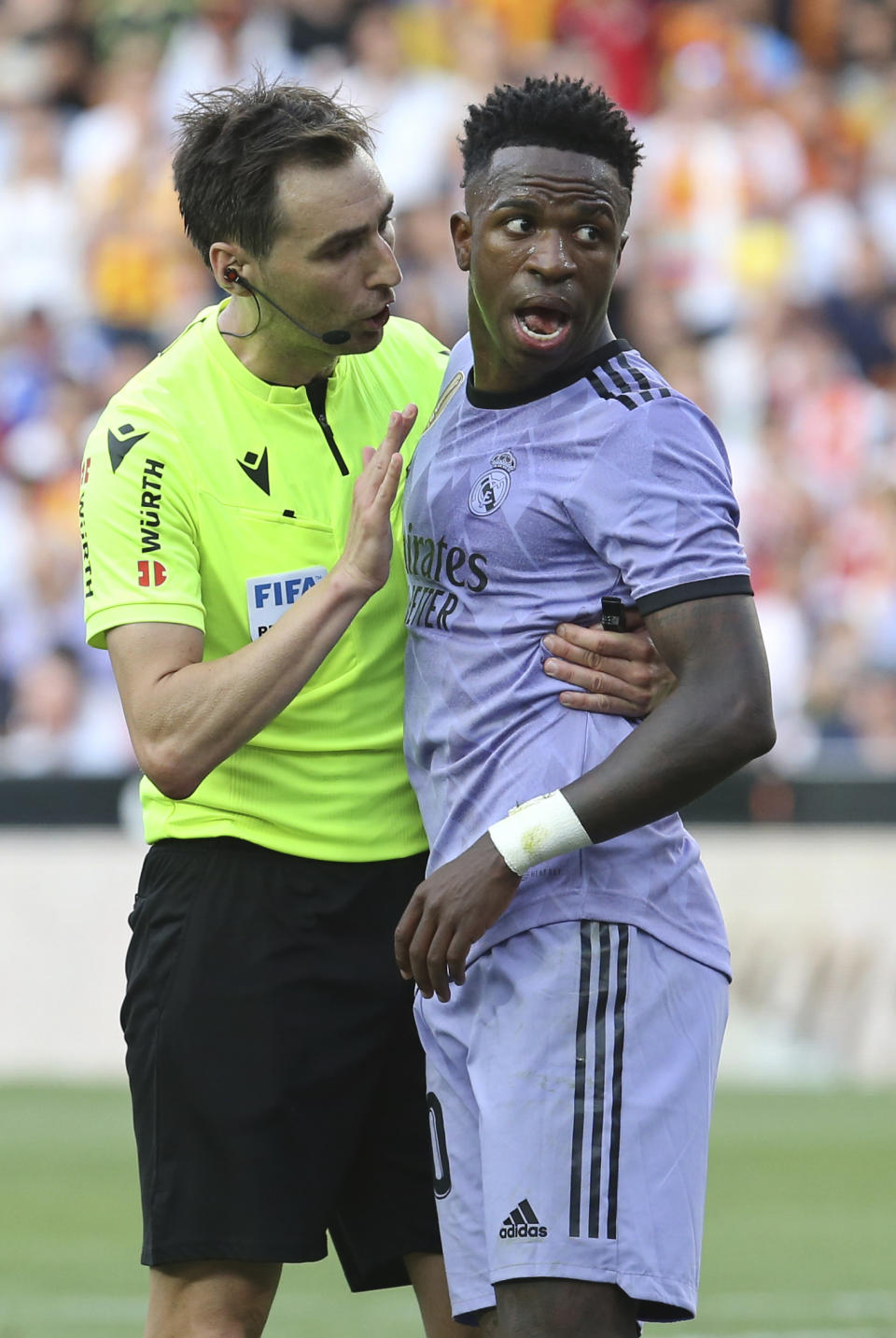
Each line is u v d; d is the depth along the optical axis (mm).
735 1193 22875
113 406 10781
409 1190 10844
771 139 46562
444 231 43969
